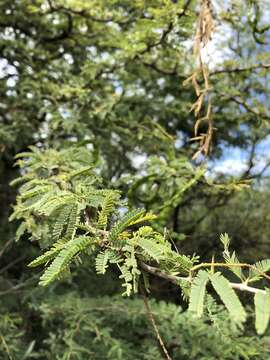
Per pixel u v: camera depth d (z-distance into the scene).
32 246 3.42
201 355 2.55
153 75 3.78
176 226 3.97
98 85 3.48
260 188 4.54
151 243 0.94
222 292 0.76
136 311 2.76
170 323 2.65
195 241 3.89
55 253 0.93
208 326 2.54
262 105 3.22
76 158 2.15
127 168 3.78
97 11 3.32
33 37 3.94
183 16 2.58
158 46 3.05
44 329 3.24
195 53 1.99
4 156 3.67
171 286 3.38
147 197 2.69
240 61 3.14
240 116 3.86
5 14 3.69
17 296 3.31
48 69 3.80
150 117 3.76
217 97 3.42
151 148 3.45
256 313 0.71
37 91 3.38
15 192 3.65
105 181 2.50
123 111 3.56
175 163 2.70
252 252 4.19
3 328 2.82
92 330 2.60
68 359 2.45
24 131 3.43
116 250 0.96
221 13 2.73
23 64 3.67
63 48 4.03
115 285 3.61
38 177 1.93
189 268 0.90
